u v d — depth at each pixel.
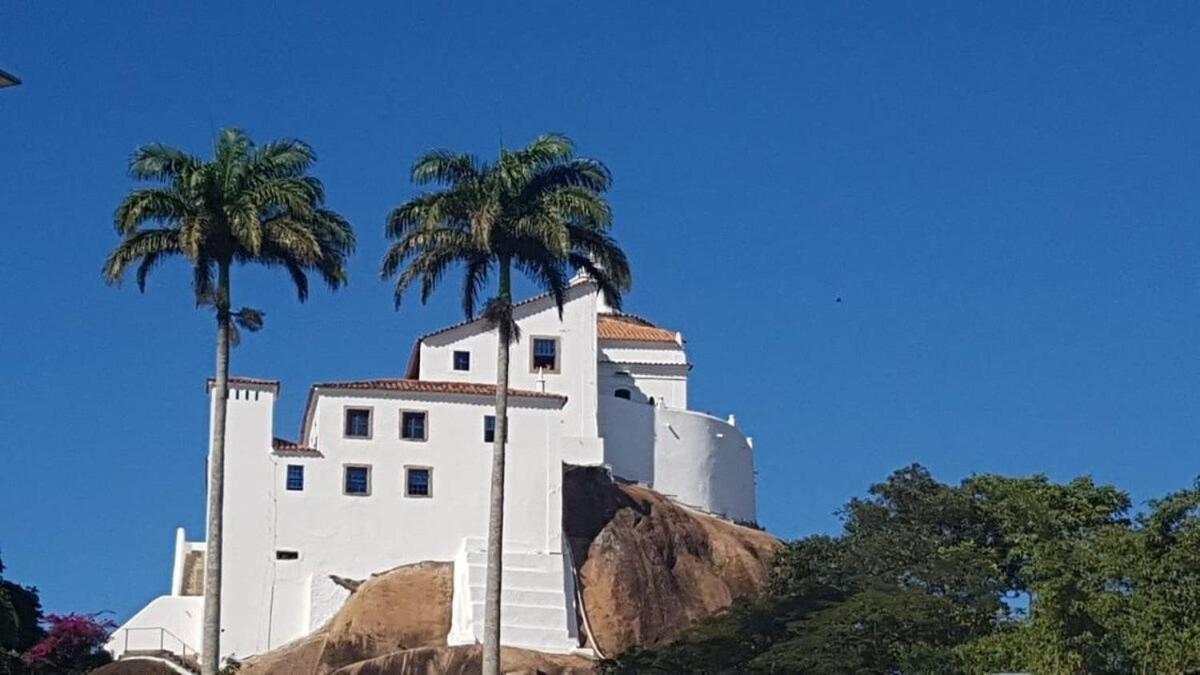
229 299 62.81
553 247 62.12
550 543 101.12
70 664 90.38
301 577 99.19
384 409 102.06
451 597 98.38
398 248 63.94
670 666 80.62
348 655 94.38
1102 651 72.81
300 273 63.78
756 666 77.50
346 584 99.31
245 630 97.75
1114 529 81.44
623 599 100.38
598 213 63.41
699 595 102.69
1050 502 89.19
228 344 63.03
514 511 101.50
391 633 96.00
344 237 64.19
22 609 91.44
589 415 109.38
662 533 104.56
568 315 110.56
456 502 101.56
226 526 98.88
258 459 100.12
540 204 63.31
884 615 78.25
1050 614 73.69
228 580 98.19
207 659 61.28
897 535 88.38
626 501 105.75
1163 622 73.69
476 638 94.81
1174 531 79.00
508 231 63.47
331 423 101.38
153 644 96.19
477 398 103.12
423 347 108.00
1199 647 72.00
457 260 64.31
